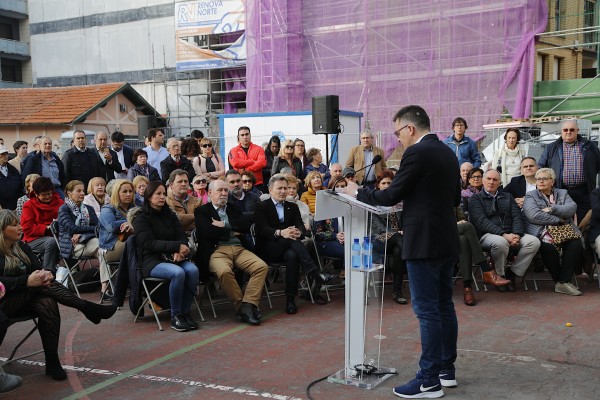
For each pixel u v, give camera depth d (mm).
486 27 16375
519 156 9320
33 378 4801
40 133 24219
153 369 4953
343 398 4270
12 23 33531
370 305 4617
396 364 4938
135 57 29688
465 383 4504
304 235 7055
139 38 29500
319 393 4371
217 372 4852
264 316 6566
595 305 6711
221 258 6508
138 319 6477
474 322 6137
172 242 6094
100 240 7066
